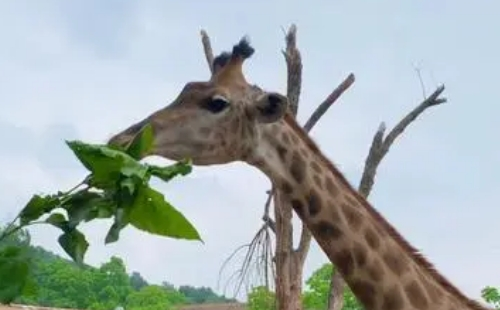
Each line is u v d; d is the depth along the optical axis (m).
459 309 6.63
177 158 7.17
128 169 3.12
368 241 6.82
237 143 7.18
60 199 3.08
